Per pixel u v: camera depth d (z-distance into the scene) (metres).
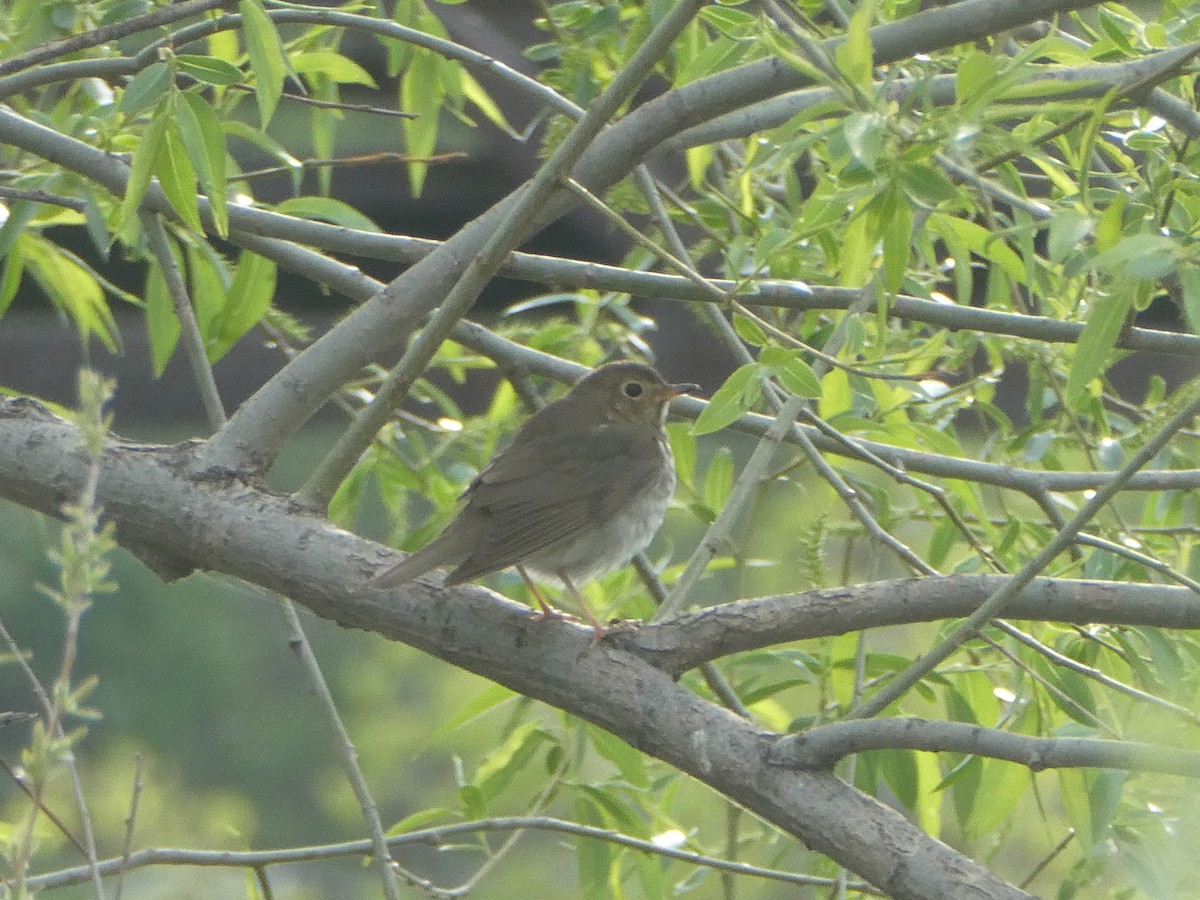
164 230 8.60
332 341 7.65
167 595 26.14
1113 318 6.11
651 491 9.29
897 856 5.72
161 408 12.70
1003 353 9.86
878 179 6.33
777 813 5.98
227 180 8.42
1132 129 8.22
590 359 10.98
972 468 8.38
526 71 12.47
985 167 7.89
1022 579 5.93
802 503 15.46
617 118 10.27
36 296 12.39
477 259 7.00
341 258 13.12
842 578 9.92
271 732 25.91
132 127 9.12
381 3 9.90
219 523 7.09
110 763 24.09
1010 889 5.59
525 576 9.05
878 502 9.36
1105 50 7.45
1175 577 6.38
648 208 9.61
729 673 9.61
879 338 7.07
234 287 9.05
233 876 18.52
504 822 7.99
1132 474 5.87
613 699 6.47
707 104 7.70
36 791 4.12
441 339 7.09
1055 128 7.49
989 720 8.80
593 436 9.23
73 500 7.19
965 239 8.29
